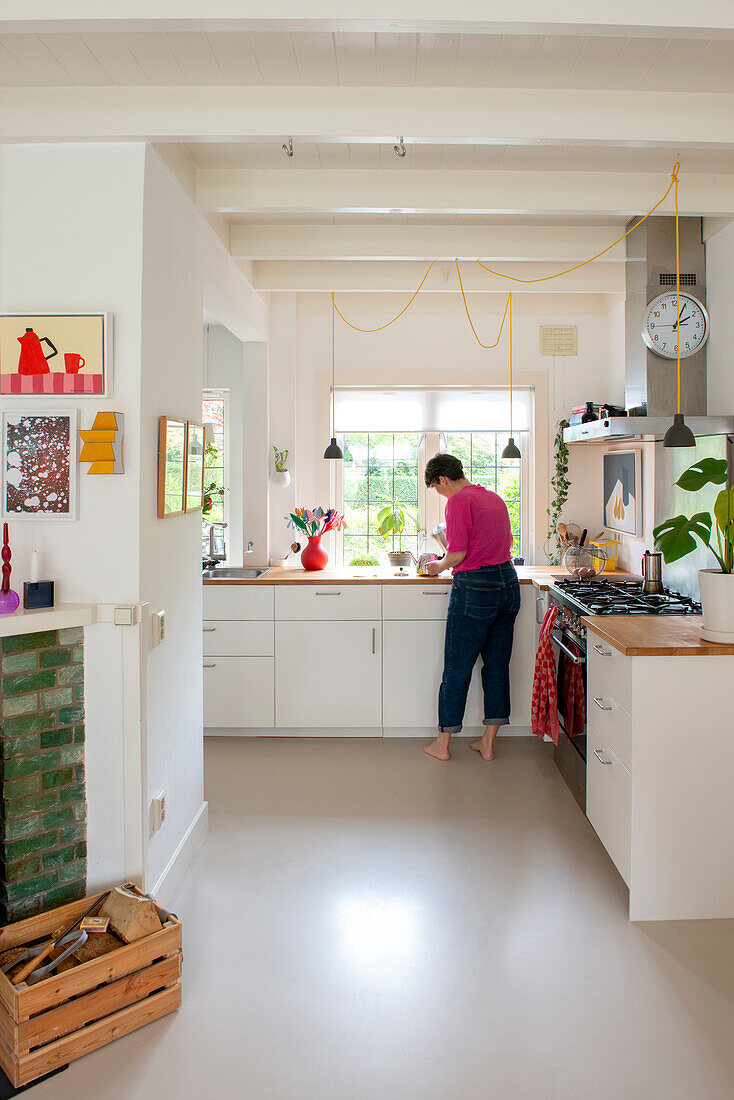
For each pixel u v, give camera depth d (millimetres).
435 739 4379
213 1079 1843
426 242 3803
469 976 2236
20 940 2133
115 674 2334
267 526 4934
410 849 3033
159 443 2520
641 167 3092
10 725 2211
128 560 2348
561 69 2318
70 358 2318
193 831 2980
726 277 3373
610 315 4844
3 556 2232
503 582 3912
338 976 2240
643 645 2479
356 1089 1806
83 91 2342
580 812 3369
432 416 5113
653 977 2229
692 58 2252
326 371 5035
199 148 2859
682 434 3006
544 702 3850
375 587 4277
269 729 4418
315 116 2400
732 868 2516
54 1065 1870
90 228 2348
